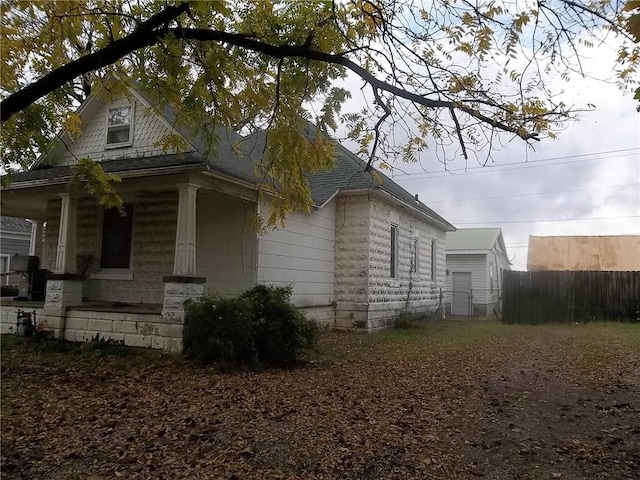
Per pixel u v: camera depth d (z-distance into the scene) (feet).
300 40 18.39
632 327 55.98
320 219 46.80
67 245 35.68
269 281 38.45
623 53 14.96
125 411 19.12
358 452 14.96
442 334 48.03
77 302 36.09
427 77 18.29
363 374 26.48
